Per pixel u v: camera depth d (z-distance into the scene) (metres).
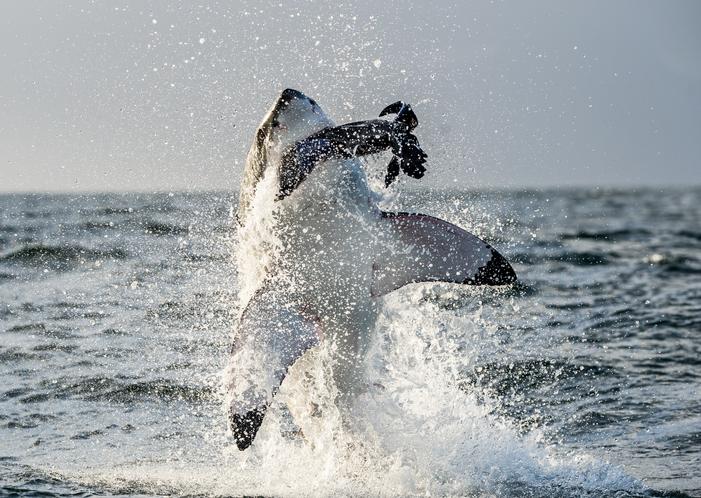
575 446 28.92
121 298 54.59
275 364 22.95
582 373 38.06
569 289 62.34
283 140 24.58
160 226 112.38
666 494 24.47
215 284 59.91
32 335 43.94
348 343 25.77
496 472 26.41
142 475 26.17
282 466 27.17
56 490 24.44
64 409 32.44
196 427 30.98
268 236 25.58
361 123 24.36
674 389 35.59
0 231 107.88
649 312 52.81
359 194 24.75
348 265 24.98
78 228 110.62
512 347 42.62
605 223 167.00
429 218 26.03
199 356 40.06
